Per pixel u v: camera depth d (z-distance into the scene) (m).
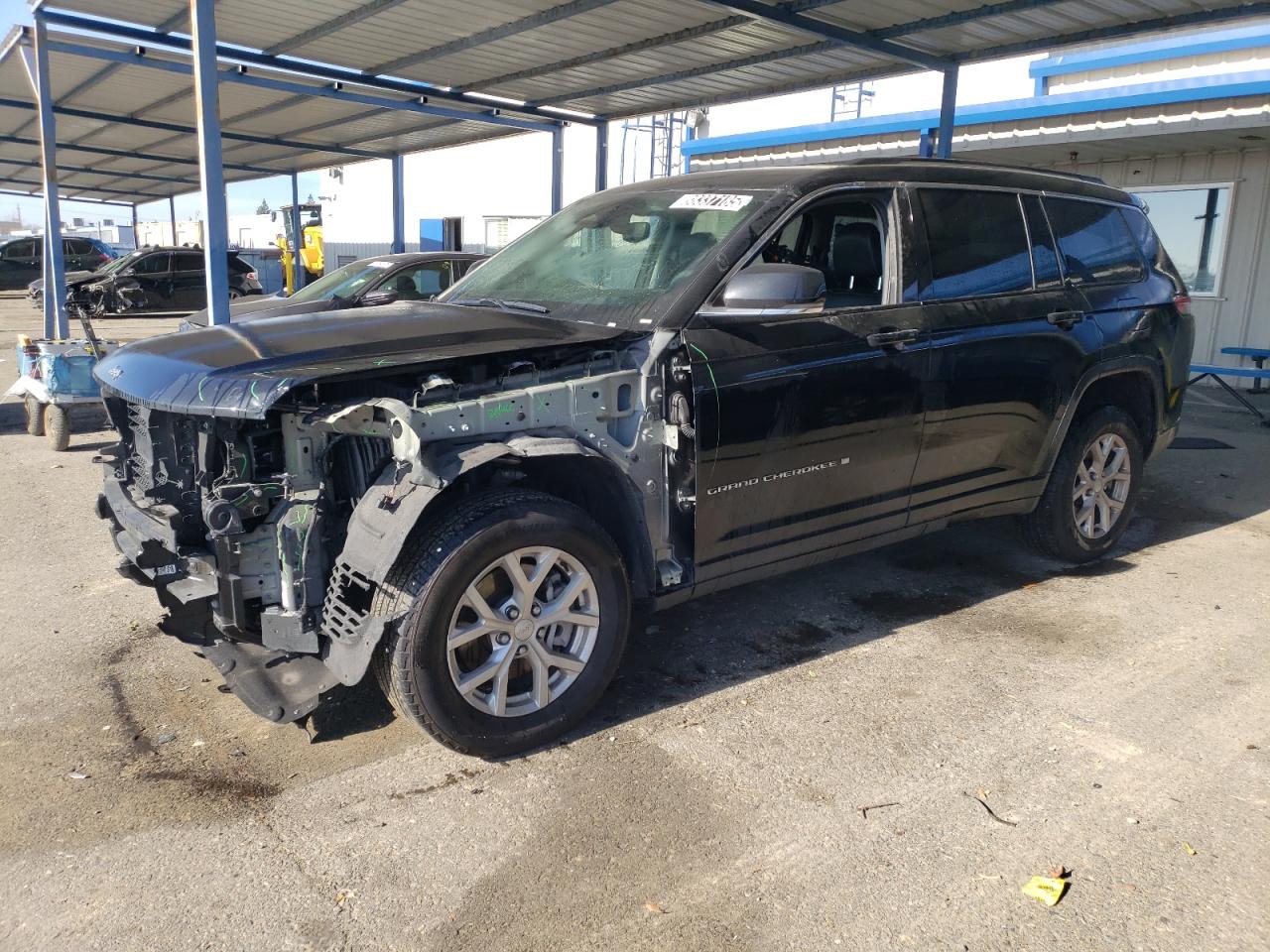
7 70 13.09
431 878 2.74
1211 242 12.70
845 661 4.18
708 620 4.64
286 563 3.14
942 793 3.17
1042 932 2.52
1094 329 4.95
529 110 13.38
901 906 2.62
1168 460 8.26
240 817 3.02
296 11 9.23
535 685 3.38
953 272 4.44
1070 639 4.43
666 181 4.63
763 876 2.75
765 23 8.88
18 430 9.41
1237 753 3.43
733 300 3.52
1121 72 17.11
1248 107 10.59
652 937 2.50
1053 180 5.10
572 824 2.99
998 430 4.61
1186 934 2.52
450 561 3.07
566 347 3.44
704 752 3.42
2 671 4.04
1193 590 5.07
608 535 3.47
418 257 9.64
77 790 3.16
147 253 23.33
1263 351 10.55
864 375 3.99
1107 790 3.19
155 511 3.48
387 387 3.28
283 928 2.53
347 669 3.07
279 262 30.75
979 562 5.51
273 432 3.24
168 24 9.94
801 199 3.98
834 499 4.05
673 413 3.56
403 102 12.96
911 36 8.84
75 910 2.59
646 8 8.61
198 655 4.21
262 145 18.22
